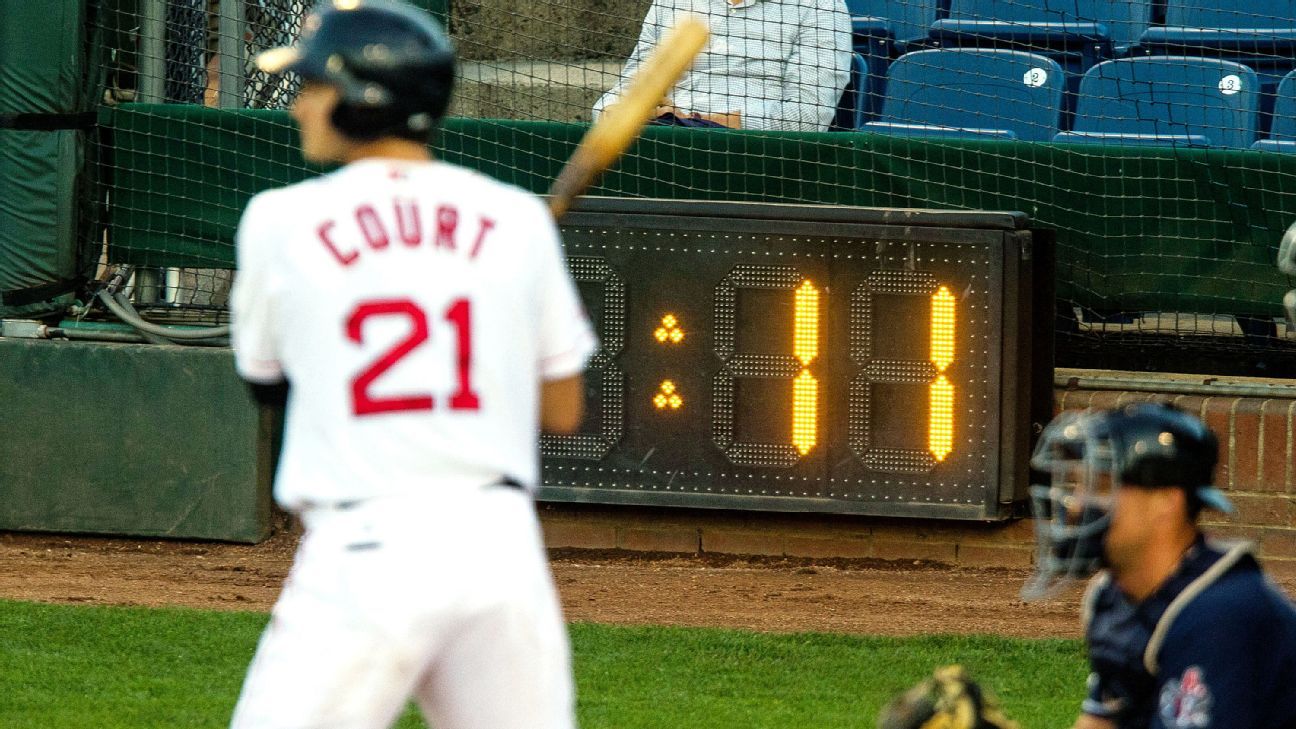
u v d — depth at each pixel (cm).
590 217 2481
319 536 984
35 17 2659
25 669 1962
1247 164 2562
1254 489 2512
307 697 959
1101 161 2606
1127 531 981
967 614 2336
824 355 2452
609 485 2531
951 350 2416
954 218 2392
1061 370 2706
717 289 2469
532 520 1009
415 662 967
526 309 1022
